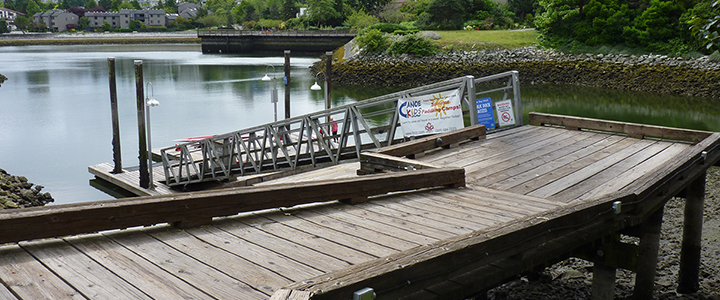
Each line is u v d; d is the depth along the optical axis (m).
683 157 7.43
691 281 8.20
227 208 4.75
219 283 3.51
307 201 5.25
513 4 75.00
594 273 5.89
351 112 10.87
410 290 3.38
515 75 11.31
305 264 3.90
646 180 6.27
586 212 5.04
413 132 10.57
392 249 4.29
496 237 4.05
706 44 8.30
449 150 9.05
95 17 179.38
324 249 4.23
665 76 42.66
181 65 62.31
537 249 4.80
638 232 6.42
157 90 40.59
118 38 126.56
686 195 8.20
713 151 8.62
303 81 48.19
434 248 3.72
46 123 27.61
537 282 8.59
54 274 3.52
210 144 14.18
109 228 4.07
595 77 46.59
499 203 6.03
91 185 16.92
